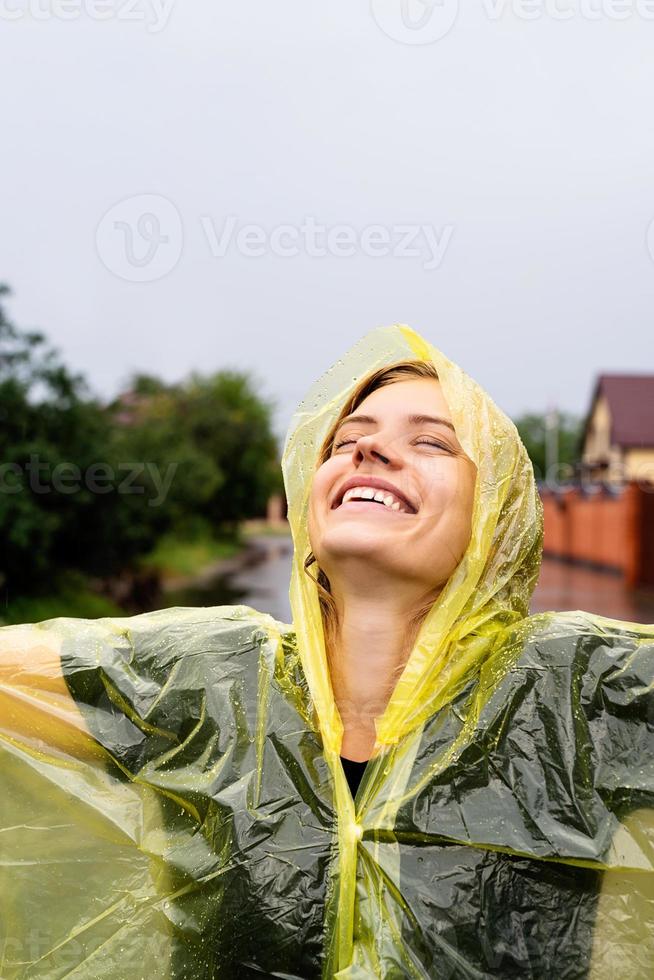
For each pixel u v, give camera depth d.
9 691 1.74
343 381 1.99
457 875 1.48
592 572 19.81
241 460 25.61
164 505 14.21
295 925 1.50
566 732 1.56
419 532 1.63
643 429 34.78
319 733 1.63
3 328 10.62
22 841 1.68
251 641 1.76
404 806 1.52
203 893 1.55
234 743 1.64
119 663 1.76
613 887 1.50
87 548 11.70
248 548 25.42
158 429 17.22
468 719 1.59
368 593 1.65
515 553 1.75
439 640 1.64
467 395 1.75
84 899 1.64
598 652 1.64
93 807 1.67
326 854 1.53
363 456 1.70
